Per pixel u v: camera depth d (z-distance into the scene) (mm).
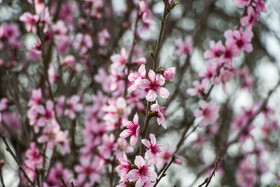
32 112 2951
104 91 3766
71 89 3744
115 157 2686
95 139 3365
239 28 2736
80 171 3256
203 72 2820
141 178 1854
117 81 3020
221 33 5129
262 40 4539
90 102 4223
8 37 3666
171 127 4324
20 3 4199
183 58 4074
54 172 3100
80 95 3852
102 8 4109
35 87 3561
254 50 5094
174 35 4742
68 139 3227
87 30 3873
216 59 2715
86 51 3961
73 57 3551
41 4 3100
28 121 3299
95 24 4137
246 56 5141
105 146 2721
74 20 4250
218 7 4844
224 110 4629
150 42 4367
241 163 4945
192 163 4871
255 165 4797
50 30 3102
